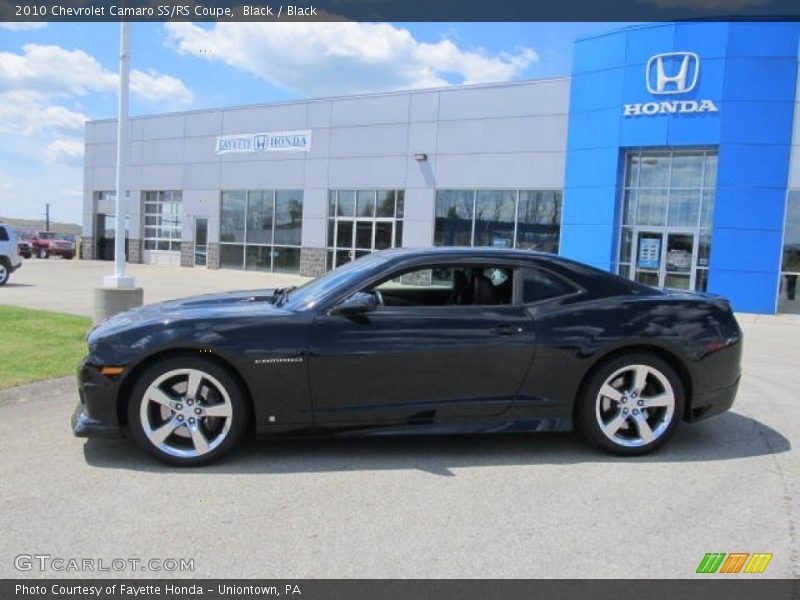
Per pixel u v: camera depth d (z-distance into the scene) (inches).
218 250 1146.7
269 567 120.6
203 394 173.3
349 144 987.3
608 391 185.8
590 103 776.3
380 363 175.0
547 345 181.5
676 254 743.7
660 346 185.6
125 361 167.3
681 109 709.3
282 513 144.3
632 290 194.4
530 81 836.6
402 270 186.9
